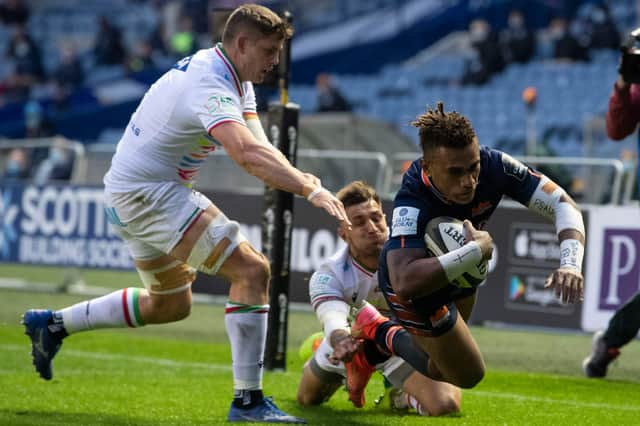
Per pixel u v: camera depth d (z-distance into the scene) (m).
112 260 36.09
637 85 20.61
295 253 30.66
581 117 58.66
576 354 24.72
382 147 43.81
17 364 21.56
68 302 34.72
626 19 63.22
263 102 22.58
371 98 67.19
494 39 61.59
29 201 37.84
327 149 42.38
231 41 14.27
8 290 39.25
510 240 27.42
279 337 20.80
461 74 65.44
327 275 15.71
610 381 20.70
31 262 37.78
